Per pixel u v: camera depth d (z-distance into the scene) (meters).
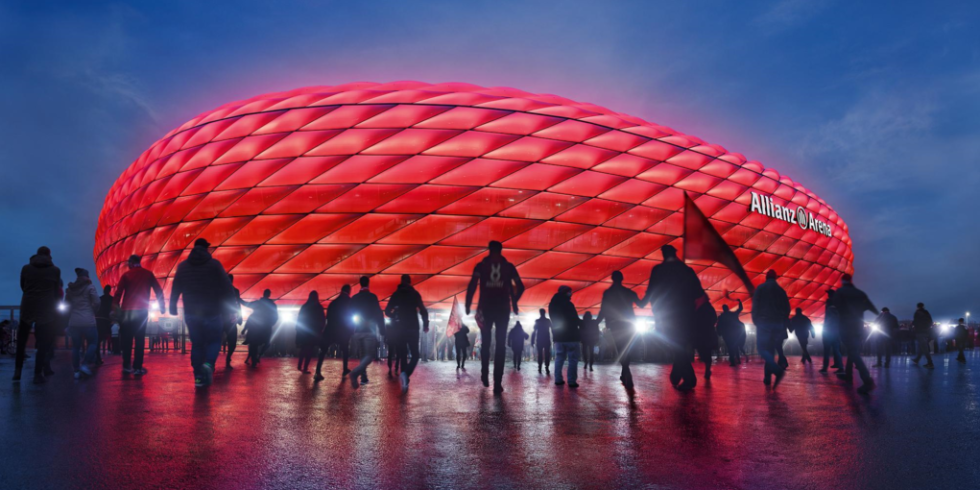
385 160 26.05
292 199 26.03
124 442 4.18
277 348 19.44
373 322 8.77
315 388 8.29
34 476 3.22
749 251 32.38
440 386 8.80
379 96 28.27
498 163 26.41
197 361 8.12
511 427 4.96
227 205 26.75
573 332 8.88
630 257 27.77
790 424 5.16
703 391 8.18
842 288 9.99
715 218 30.73
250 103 30.11
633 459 3.74
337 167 26.06
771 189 34.22
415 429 4.84
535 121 27.73
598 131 28.73
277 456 3.78
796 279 36.34
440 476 3.31
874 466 3.55
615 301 8.73
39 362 8.55
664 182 29.09
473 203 25.86
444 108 27.47
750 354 23.75
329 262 25.61
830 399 7.20
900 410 6.15
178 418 5.32
